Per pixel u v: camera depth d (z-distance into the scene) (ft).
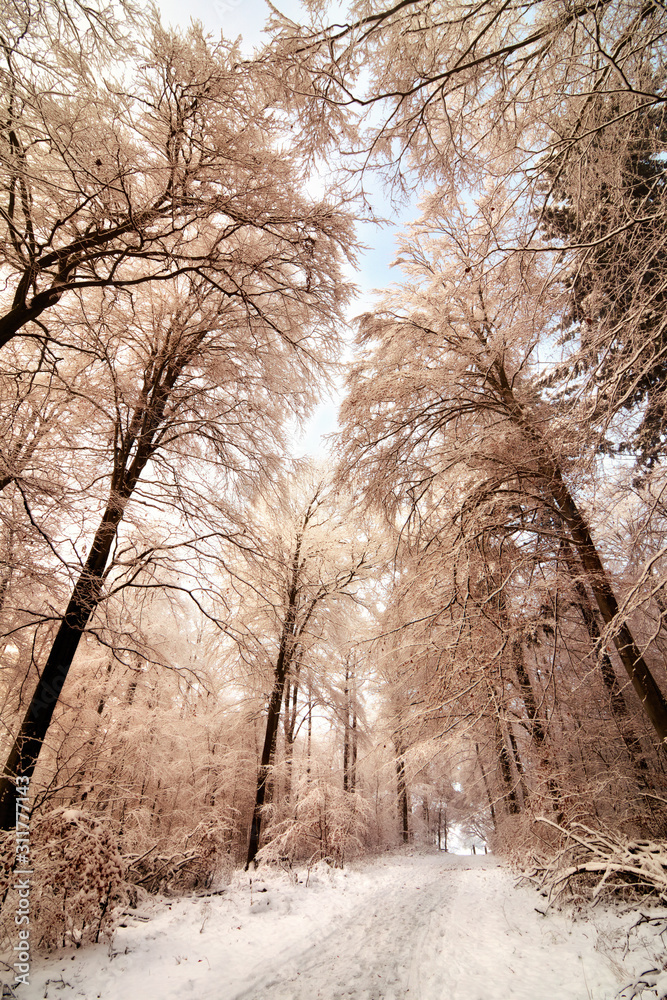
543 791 21.31
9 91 11.19
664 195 13.08
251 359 22.58
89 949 14.80
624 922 14.10
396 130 13.30
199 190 15.16
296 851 33.53
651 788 20.77
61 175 13.20
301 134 13.71
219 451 23.11
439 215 24.13
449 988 11.66
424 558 21.98
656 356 12.23
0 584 15.55
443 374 22.81
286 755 38.93
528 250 14.25
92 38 12.42
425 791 55.52
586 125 13.12
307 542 35.27
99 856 15.15
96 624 19.75
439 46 11.32
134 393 20.36
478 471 22.49
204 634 30.40
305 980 12.91
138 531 21.07
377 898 23.30
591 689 22.20
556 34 10.80
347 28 10.55
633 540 15.60
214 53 13.47
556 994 10.69
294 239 17.06
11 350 18.29
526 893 20.52
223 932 17.44
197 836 25.48
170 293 22.67
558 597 20.40
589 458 15.53
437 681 21.08
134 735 28.25
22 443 16.06
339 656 40.27
